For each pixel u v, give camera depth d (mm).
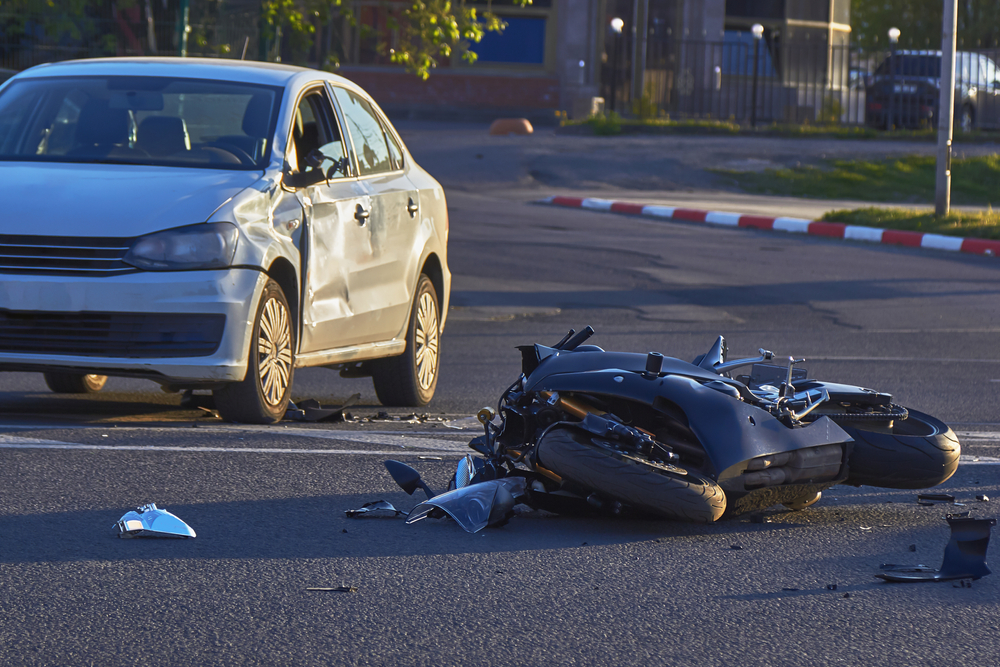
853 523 18094
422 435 23453
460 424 25078
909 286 52375
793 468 17500
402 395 28016
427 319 28656
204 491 18312
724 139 108188
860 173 98750
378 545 15961
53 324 21531
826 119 124188
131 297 21406
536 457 16875
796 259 59750
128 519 16125
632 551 16109
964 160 103000
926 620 13641
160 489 18281
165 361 21578
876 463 18766
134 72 25906
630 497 16250
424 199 28891
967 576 15266
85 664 11734
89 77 25828
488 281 50844
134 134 24422
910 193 94750
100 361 21500
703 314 44594
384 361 27734
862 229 68875
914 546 16781
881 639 12992
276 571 14711
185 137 24359
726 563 15703
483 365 33812
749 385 19141
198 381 21875
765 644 12758
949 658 12492
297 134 25281
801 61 136875
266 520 16953
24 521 16359
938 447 19000
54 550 15188
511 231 65938
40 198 22016
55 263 21547
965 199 95688
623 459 16312
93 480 18578
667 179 93688
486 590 14273
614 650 12469
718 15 132000
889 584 14992
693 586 14688
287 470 19859
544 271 53969
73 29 57219
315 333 24344
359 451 21547
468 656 12203
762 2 135625
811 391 18719
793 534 17328
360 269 25750
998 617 13797
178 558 15086
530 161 95938
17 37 57156
